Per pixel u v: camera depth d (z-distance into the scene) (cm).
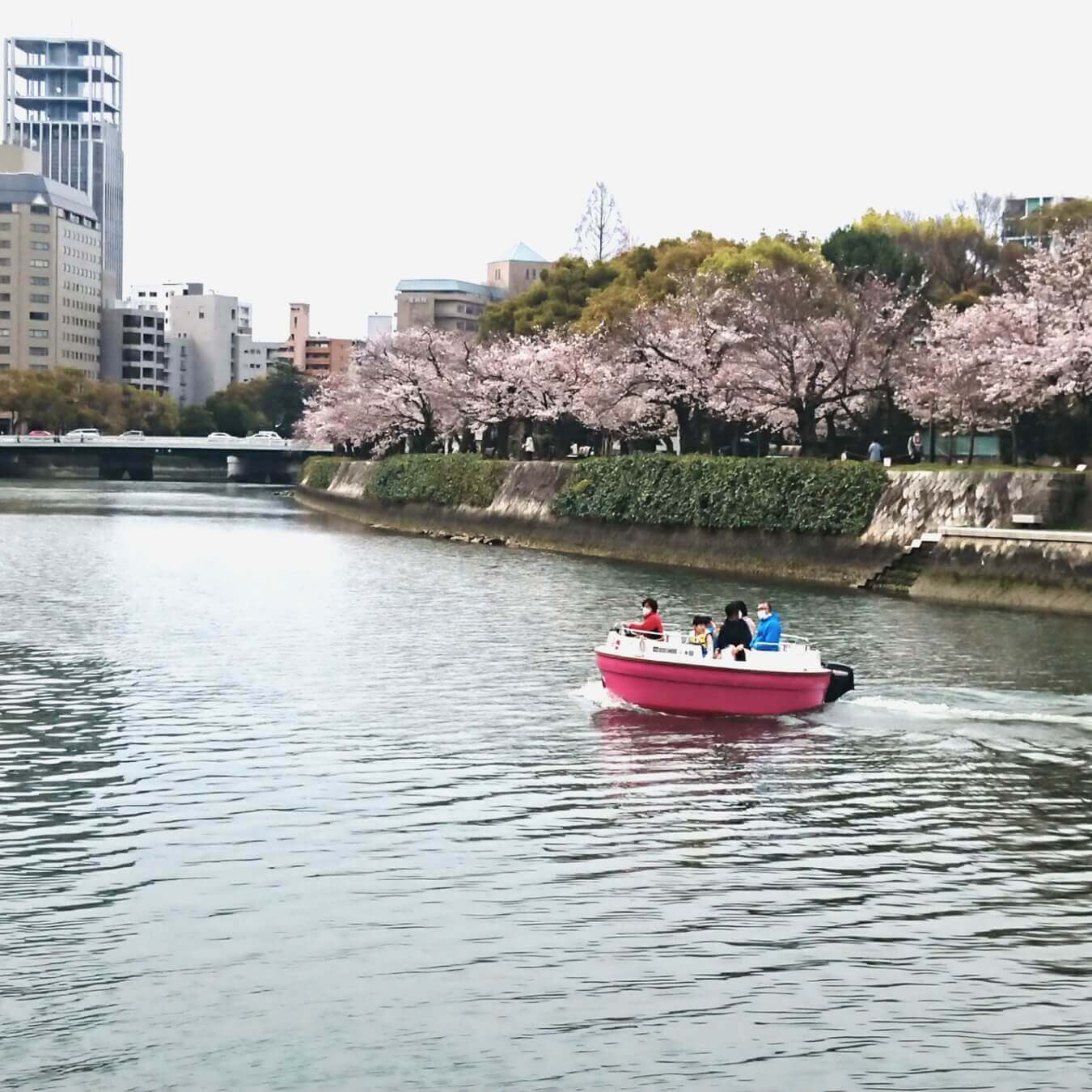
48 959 1761
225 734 2928
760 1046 1562
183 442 17800
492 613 4962
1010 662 3900
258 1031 1589
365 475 12450
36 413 19262
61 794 2459
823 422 8544
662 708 3203
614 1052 1548
